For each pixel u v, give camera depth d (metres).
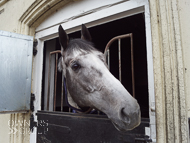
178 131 0.60
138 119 0.63
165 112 0.64
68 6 1.23
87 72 0.79
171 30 0.67
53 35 1.37
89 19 1.09
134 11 0.92
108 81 0.73
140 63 2.96
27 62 1.31
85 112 1.02
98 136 0.88
